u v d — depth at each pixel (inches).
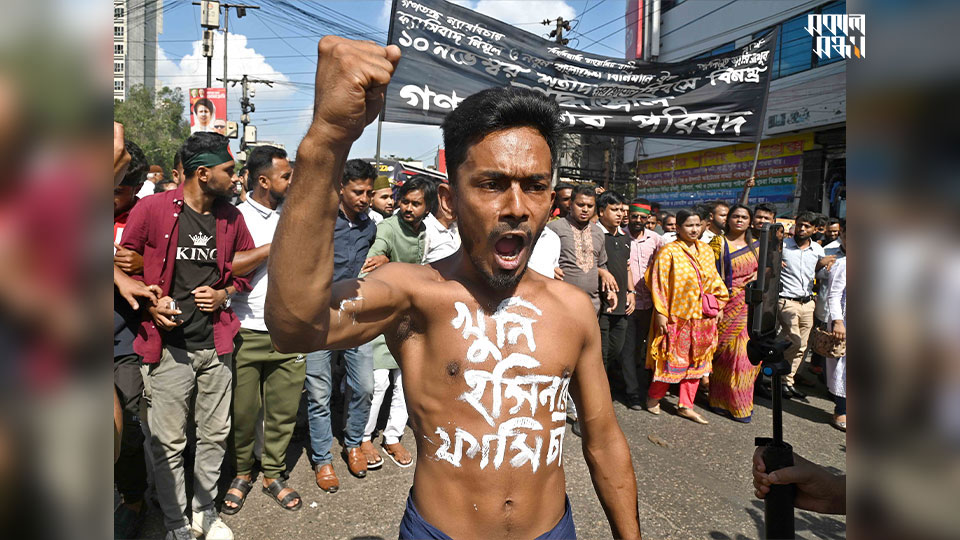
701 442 159.2
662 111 195.0
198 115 617.3
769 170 526.9
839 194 458.9
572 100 189.2
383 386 137.9
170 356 95.8
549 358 50.0
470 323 48.6
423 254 146.3
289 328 39.7
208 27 621.9
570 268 171.2
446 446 47.7
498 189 45.3
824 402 200.1
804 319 200.1
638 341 209.6
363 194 132.6
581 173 805.2
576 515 118.3
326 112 35.9
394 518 114.5
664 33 664.4
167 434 96.1
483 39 173.5
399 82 165.6
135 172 102.3
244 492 118.0
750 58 201.6
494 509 47.4
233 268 104.5
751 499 127.1
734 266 179.8
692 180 632.4
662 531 113.5
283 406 116.9
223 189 98.3
